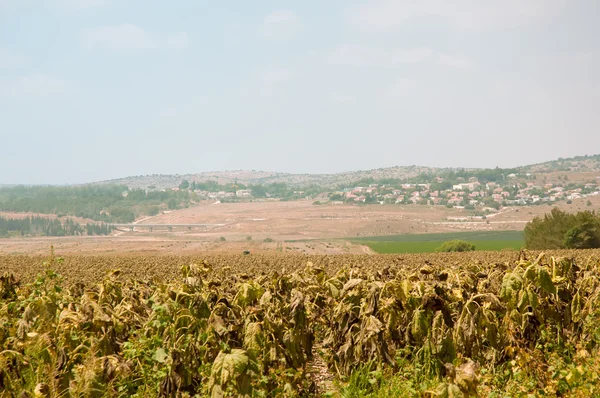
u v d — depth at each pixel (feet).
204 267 36.52
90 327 26.18
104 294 30.99
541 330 29.43
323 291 36.94
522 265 31.60
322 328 41.34
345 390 26.91
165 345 26.61
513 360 27.32
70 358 23.76
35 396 20.22
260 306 29.86
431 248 513.86
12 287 34.65
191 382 24.82
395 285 30.58
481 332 28.68
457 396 18.03
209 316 28.30
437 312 29.07
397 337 30.71
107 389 22.52
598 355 28.17
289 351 28.45
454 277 35.04
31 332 24.26
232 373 19.54
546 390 24.75
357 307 31.37
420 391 24.53
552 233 317.42
